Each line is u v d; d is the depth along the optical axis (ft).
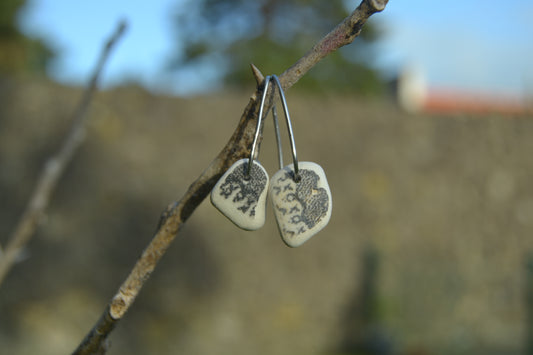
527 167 21.81
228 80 47.83
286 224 2.81
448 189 21.22
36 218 4.87
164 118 19.98
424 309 19.93
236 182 2.77
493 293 20.61
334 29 2.60
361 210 20.35
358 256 20.02
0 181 18.12
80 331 17.35
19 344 16.39
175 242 18.84
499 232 21.16
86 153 18.84
